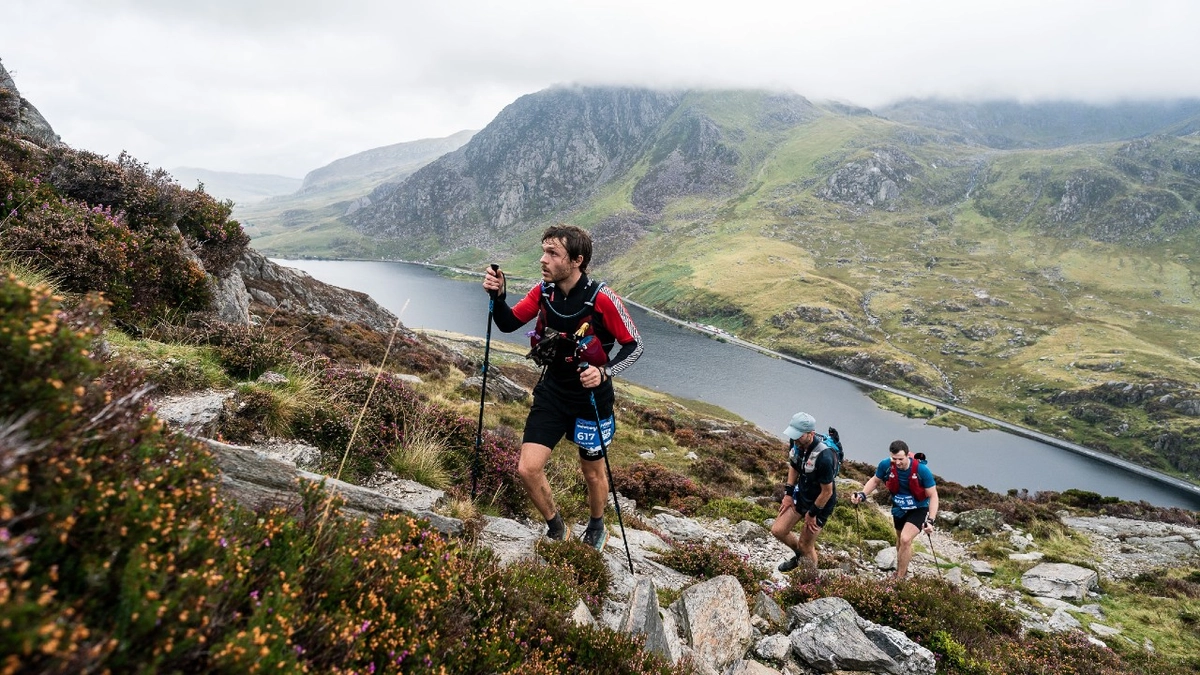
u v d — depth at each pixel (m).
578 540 5.74
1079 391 146.00
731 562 8.70
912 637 7.30
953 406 143.50
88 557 1.62
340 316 29.64
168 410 5.38
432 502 6.46
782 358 163.12
